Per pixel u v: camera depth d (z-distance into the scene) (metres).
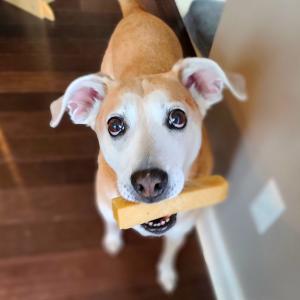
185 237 0.49
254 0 0.38
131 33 0.44
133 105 0.29
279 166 0.35
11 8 0.64
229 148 0.45
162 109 0.29
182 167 0.30
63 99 0.31
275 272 0.36
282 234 0.35
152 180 0.27
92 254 0.47
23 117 0.54
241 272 0.43
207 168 0.39
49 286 0.45
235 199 0.44
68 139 0.54
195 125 0.32
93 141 0.54
